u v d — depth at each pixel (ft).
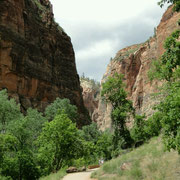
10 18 163.02
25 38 178.40
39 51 193.77
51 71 207.10
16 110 105.19
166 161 34.27
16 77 158.81
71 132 82.89
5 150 76.33
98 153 149.89
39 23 206.59
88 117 265.13
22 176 75.61
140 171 33.45
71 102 232.12
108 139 149.79
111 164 43.70
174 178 28.30
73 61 259.60
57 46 232.73
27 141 82.33
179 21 23.43
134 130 116.47
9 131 78.38
